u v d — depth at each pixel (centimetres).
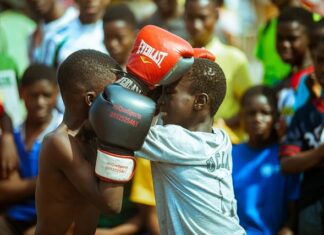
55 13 785
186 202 416
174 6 788
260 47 759
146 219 583
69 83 411
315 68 581
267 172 594
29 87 630
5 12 861
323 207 566
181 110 427
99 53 422
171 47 403
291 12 664
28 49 785
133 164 398
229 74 668
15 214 620
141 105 391
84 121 414
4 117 634
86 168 403
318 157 562
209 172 420
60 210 414
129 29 676
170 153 415
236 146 609
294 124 586
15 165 624
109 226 587
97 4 727
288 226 586
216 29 838
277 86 654
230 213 427
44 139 411
